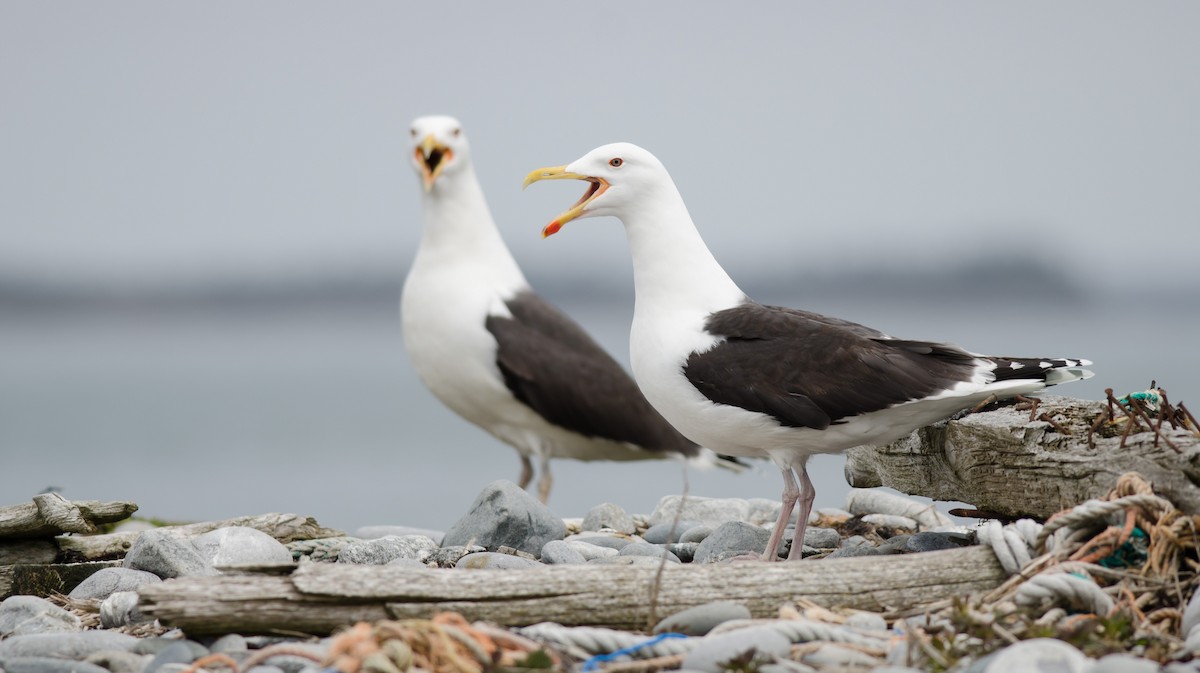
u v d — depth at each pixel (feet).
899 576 28.55
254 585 26.81
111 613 31.35
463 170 53.83
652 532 42.70
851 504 45.14
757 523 45.42
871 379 33.86
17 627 31.71
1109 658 21.86
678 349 36.27
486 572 27.48
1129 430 31.35
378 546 38.37
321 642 26.30
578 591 27.45
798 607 27.76
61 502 38.22
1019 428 33.09
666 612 27.53
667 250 37.37
